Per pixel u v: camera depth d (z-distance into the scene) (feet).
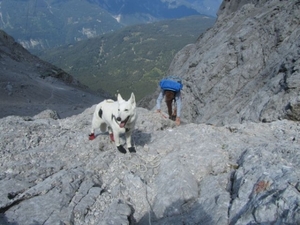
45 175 8.50
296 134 9.64
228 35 30.04
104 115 9.32
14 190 7.47
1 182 7.76
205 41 36.94
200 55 31.37
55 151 9.80
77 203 7.10
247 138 9.43
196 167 8.06
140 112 12.96
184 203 6.88
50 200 7.02
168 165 8.13
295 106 11.96
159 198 7.17
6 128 11.19
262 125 10.66
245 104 18.07
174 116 13.62
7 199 6.98
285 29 22.09
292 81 13.60
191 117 26.07
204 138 9.74
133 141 10.35
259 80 19.98
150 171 8.42
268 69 20.15
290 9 23.41
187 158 8.43
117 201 7.23
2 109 36.40
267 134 9.97
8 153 9.57
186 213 6.55
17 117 12.89
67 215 6.66
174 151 9.09
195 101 26.32
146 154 9.21
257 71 22.30
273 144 8.05
